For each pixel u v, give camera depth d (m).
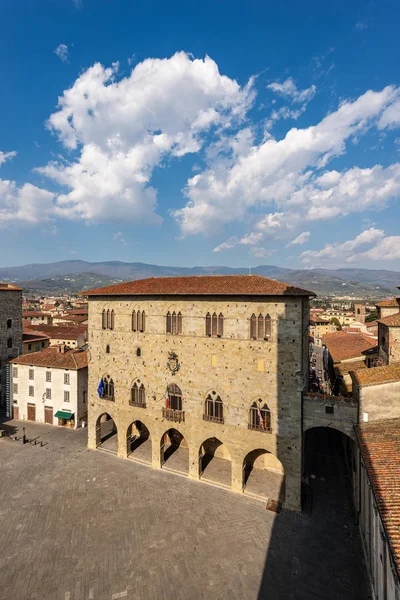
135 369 45.91
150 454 47.94
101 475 42.78
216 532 32.34
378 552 22.12
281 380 36.16
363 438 28.91
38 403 62.97
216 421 39.72
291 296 35.34
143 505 36.56
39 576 27.25
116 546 30.55
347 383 50.28
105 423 59.69
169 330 43.22
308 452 48.88
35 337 89.81
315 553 29.72
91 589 26.11
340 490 39.44
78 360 61.94
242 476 38.47
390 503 19.50
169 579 27.03
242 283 40.66
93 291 49.75
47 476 42.62
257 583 26.66
